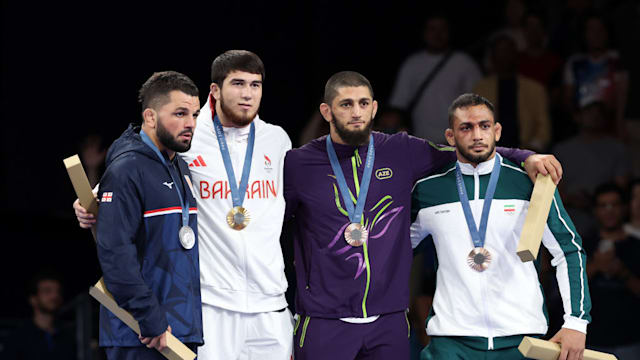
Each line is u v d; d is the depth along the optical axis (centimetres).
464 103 805
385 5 1886
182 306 732
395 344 817
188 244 741
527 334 806
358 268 807
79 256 1667
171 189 738
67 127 1745
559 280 812
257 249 800
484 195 820
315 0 1855
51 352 1306
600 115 1543
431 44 1580
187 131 732
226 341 799
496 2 1923
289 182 830
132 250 706
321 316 812
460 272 812
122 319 731
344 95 794
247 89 788
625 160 1533
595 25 1634
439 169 841
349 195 820
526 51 1684
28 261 1655
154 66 1775
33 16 1738
